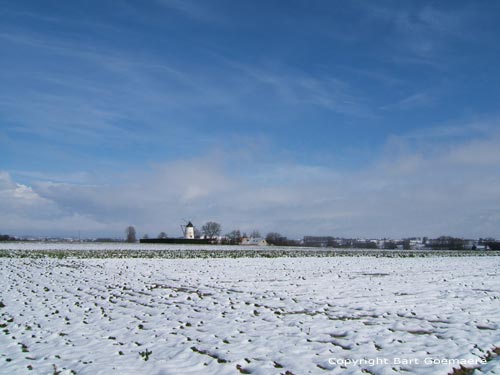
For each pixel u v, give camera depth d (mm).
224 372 9719
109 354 11297
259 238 156000
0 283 25250
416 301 18719
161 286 24203
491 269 35969
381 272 32750
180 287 23672
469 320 14766
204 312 16594
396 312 16344
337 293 21203
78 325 14633
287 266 38281
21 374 9758
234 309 17172
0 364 10508
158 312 16672
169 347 11844
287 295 20578
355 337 12555
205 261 44156
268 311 16672
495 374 9125
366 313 16234
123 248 82750
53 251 62000
